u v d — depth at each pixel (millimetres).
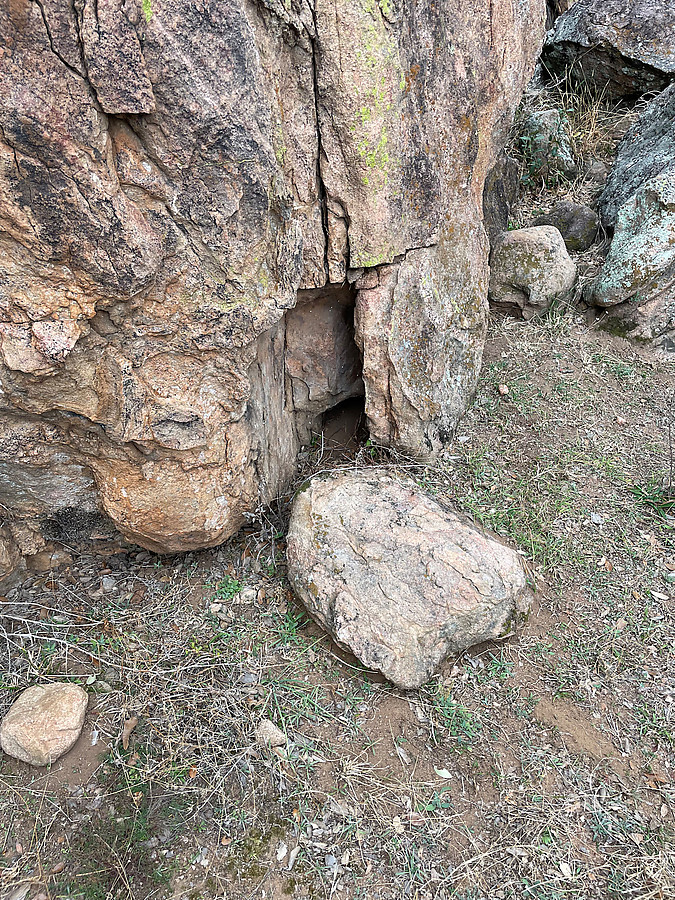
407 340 2857
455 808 2062
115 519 2289
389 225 2576
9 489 2229
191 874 1891
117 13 1564
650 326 3916
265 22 2016
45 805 1981
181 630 2426
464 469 3176
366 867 1919
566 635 2568
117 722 2162
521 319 4137
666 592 2717
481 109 2963
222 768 2068
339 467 3035
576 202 4844
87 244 1746
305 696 2279
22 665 2268
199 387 2170
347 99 2268
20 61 1533
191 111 1751
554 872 1928
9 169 1607
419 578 2414
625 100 5605
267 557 2717
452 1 2588
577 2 5543
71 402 1976
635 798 2109
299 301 2764
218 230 1974
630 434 3447
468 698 2348
